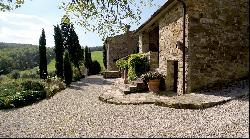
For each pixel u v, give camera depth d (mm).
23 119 11328
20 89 19156
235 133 6801
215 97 10211
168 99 10773
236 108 8734
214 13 11750
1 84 21703
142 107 10828
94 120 9477
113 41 31812
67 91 20938
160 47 15055
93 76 36031
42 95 17828
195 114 8922
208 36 11664
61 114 11594
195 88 11523
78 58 39750
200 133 7008
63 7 14508
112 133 7551
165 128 7680
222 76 11914
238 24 12195
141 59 17016
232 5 12070
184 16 11641
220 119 8023
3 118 11969
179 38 12289
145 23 17078
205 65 11633
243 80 11969
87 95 17578
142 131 7543
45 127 9195
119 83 19656
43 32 30547
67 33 38875
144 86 14727
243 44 12281
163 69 14484
